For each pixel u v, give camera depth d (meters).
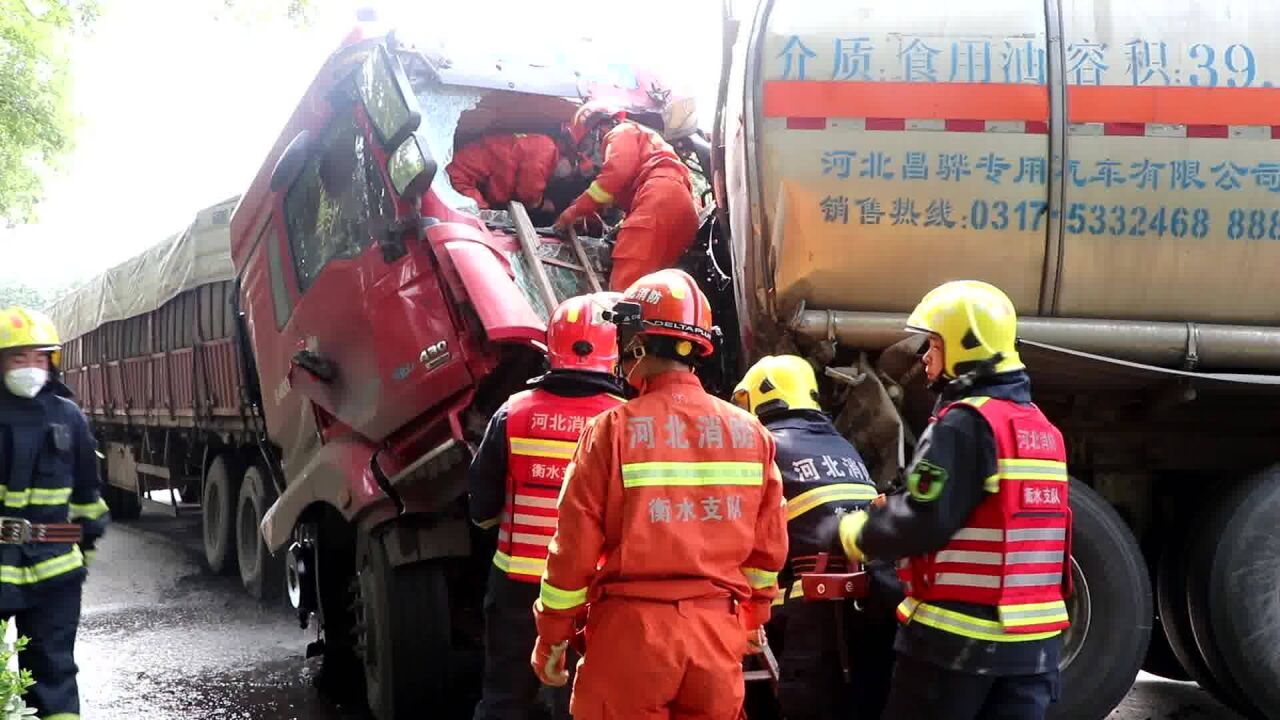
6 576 4.30
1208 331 4.65
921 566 3.27
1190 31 4.57
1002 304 3.32
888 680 4.25
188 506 14.93
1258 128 4.54
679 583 2.78
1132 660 4.63
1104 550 4.64
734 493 2.86
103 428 15.78
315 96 5.69
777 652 4.44
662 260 5.29
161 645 7.48
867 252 4.52
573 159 6.09
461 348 4.58
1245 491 4.90
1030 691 3.19
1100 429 5.24
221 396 9.94
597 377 3.84
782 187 4.51
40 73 15.84
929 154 4.52
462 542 4.81
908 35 4.54
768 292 4.58
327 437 5.68
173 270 11.16
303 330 5.80
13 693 3.21
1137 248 4.56
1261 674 4.79
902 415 4.89
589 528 2.79
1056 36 4.53
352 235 5.33
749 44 4.57
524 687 3.82
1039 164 4.52
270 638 7.70
